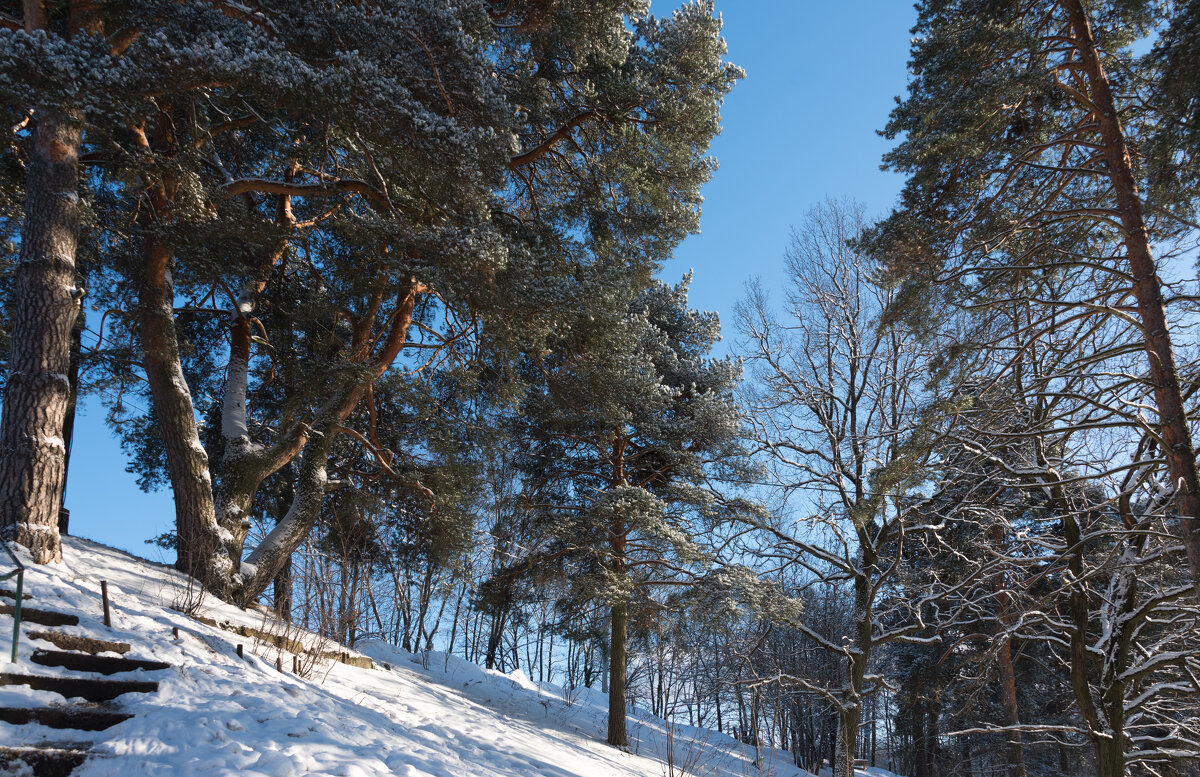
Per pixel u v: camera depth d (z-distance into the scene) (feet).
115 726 17.38
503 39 43.75
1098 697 47.24
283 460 44.80
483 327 41.11
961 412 36.76
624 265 42.80
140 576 33.09
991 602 69.82
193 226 34.63
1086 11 32.32
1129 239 29.04
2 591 21.79
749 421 66.80
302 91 29.50
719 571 57.31
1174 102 28.17
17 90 25.61
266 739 18.42
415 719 30.73
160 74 28.02
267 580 42.09
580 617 63.62
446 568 54.54
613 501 55.36
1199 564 25.98
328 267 51.67
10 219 42.16
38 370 28.30
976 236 33.88
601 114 43.96
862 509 40.91
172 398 39.09
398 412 61.93
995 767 76.18
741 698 87.97
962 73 31.89
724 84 44.60
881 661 92.84
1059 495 47.14
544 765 31.99
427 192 35.76
